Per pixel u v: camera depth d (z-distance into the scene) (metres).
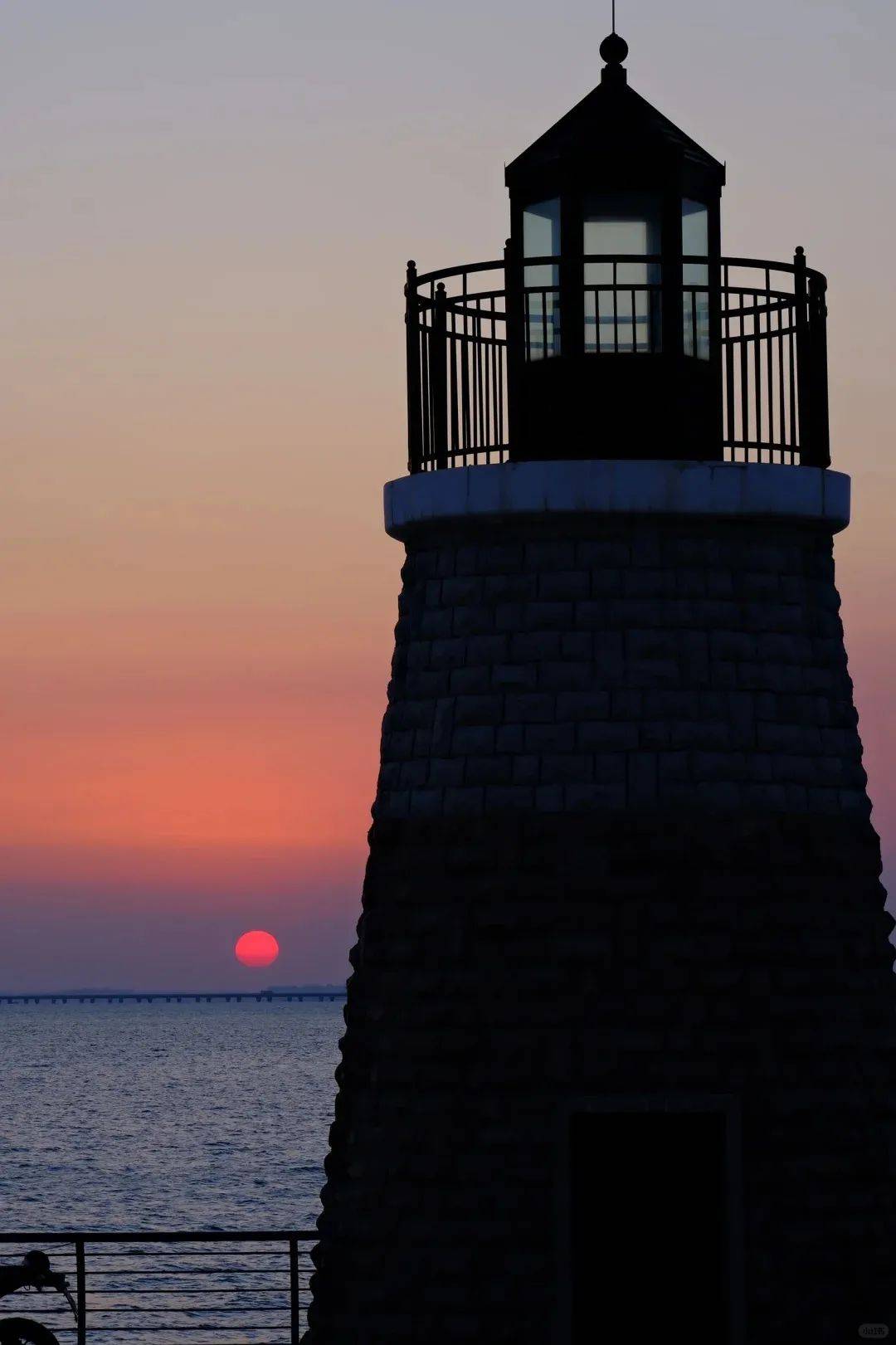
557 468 50.19
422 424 54.72
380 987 51.34
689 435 52.00
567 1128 48.88
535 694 50.41
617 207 52.03
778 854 50.16
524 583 50.94
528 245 53.09
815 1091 49.59
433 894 50.56
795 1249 49.09
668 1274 49.06
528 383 52.12
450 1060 49.62
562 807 49.78
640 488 50.00
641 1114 49.19
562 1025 49.19
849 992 50.44
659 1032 49.12
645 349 51.62
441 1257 49.03
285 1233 55.09
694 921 49.44
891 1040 51.00
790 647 51.34
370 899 52.72
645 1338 48.94
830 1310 49.16
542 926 49.56
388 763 53.06
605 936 49.34
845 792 51.72
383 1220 49.78
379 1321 49.44
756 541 51.47
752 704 50.59
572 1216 48.97
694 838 49.59
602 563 50.75
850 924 50.91
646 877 49.50
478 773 50.47
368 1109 50.81
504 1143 49.03
